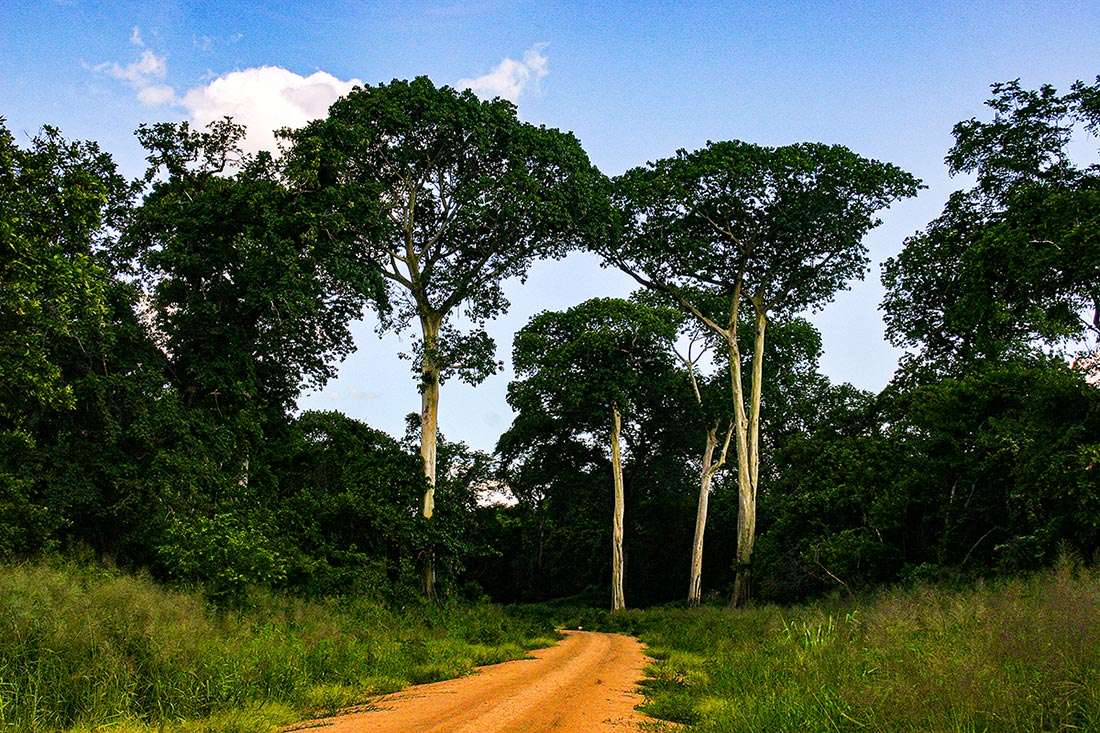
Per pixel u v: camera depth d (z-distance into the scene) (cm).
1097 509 1619
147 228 2436
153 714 840
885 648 972
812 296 3825
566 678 1292
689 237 3703
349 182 2609
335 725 823
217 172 2569
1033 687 621
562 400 4462
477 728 792
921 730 586
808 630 1233
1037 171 2394
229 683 941
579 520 6269
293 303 2347
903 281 3025
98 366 2164
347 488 2694
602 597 6181
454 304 2883
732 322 3847
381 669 1294
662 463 5253
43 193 1683
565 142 2972
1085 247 1919
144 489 2002
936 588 1775
